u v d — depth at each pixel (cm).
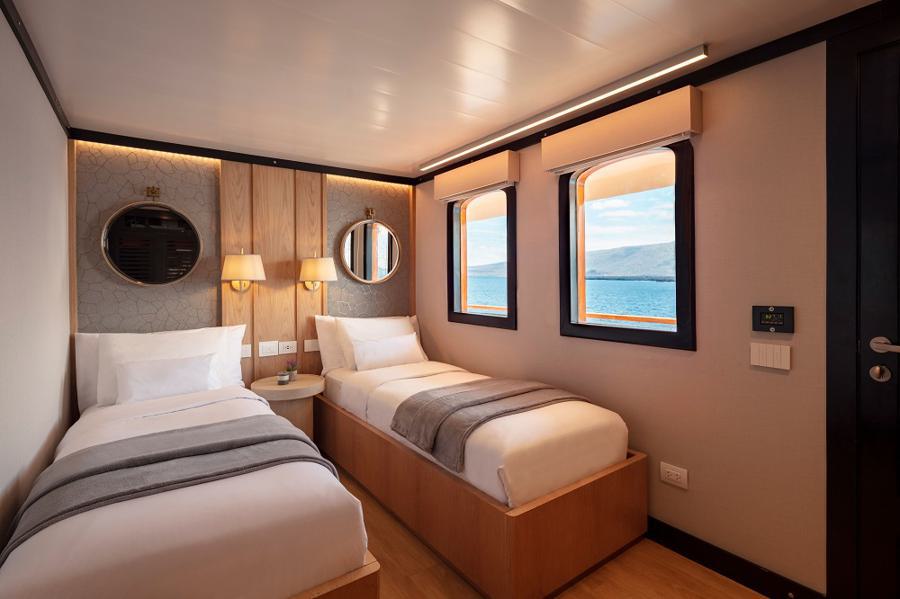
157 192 326
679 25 186
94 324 308
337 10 172
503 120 294
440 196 391
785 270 197
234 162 357
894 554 169
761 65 203
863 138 175
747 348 209
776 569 200
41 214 211
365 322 399
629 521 236
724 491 218
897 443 168
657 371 245
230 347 335
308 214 391
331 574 155
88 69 218
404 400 272
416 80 234
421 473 241
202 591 132
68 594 117
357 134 318
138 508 145
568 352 295
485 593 198
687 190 229
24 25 177
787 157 195
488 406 242
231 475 170
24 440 179
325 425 363
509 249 335
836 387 182
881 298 171
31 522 141
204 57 208
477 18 179
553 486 207
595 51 206
